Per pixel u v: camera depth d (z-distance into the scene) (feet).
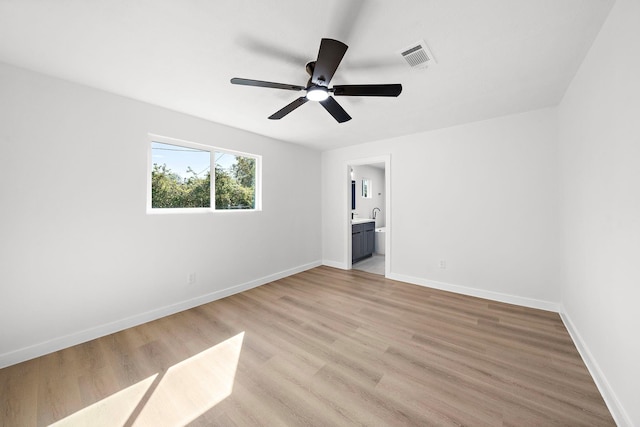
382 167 22.53
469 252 10.45
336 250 15.20
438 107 8.65
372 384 5.37
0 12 4.34
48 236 6.54
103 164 7.39
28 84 6.23
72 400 4.99
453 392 5.10
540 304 9.01
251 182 11.99
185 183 9.57
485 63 6.01
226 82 6.90
